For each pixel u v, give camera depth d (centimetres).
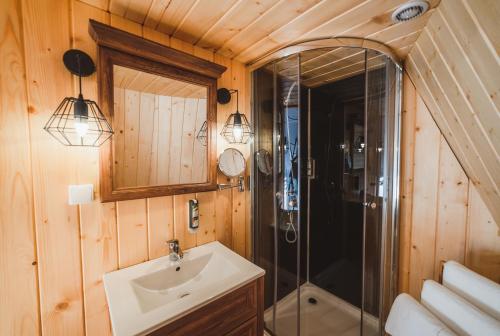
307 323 176
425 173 149
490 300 90
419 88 142
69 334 98
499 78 72
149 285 109
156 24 113
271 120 170
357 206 185
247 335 105
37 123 88
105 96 98
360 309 180
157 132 117
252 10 102
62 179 94
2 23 82
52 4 90
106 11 103
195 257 126
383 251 158
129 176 108
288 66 162
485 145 99
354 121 185
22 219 87
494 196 116
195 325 87
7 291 85
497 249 128
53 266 94
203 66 125
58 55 92
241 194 161
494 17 61
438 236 147
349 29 116
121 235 110
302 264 208
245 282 102
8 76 83
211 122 134
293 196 183
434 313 96
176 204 129
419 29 111
